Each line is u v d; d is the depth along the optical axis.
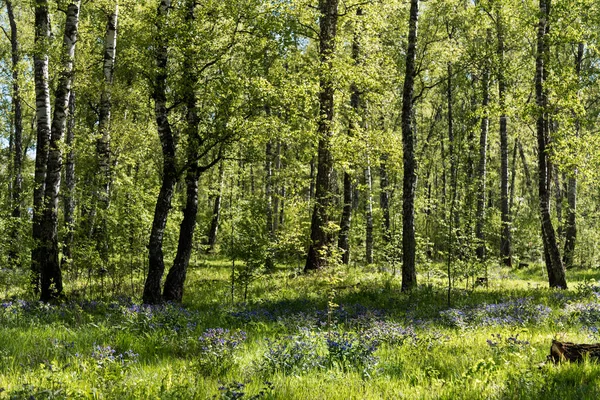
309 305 14.20
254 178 38.47
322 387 6.10
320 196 21.03
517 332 9.80
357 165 22.47
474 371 6.46
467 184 18.97
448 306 13.88
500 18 24.77
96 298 14.84
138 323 10.05
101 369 6.43
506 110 19.91
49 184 14.22
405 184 17.11
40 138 15.23
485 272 18.47
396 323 10.81
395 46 29.69
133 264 17.03
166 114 14.58
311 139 18.67
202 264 26.66
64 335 9.16
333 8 21.05
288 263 25.33
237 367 7.15
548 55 19.38
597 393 5.37
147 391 5.78
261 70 15.09
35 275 13.61
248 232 15.06
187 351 8.38
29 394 5.09
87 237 15.99
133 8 19.81
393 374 6.89
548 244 18.88
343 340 8.15
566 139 18.62
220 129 13.98
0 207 13.66
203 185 35.41
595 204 40.28
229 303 14.59
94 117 30.42
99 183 17.16
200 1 15.17
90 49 22.58
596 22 19.31
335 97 21.44
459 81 26.34
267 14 14.59
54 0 15.81
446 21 25.77
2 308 11.28
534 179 55.53
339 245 25.03
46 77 15.29
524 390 5.52
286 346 7.74
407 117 17.22
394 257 24.75
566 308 12.31
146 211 17.06
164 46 13.96
